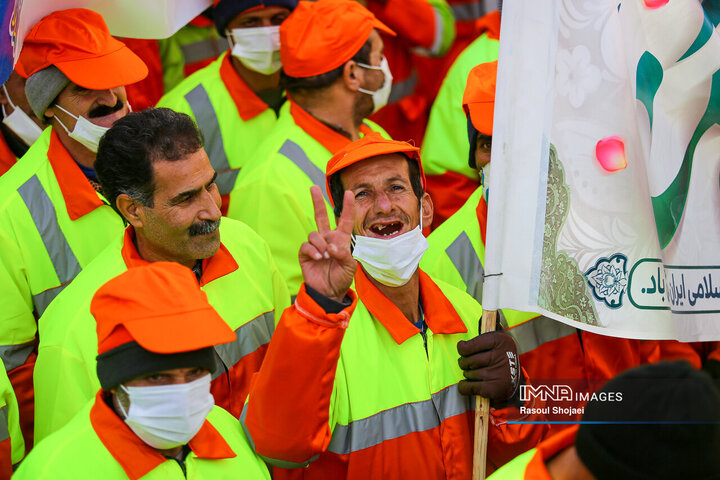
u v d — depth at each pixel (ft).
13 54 10.89
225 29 15.71
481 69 13.14
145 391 8.07
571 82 10.44
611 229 10.48
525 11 10.35
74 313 10.36
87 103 12.09
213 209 10.42
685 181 10.41
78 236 12.04
